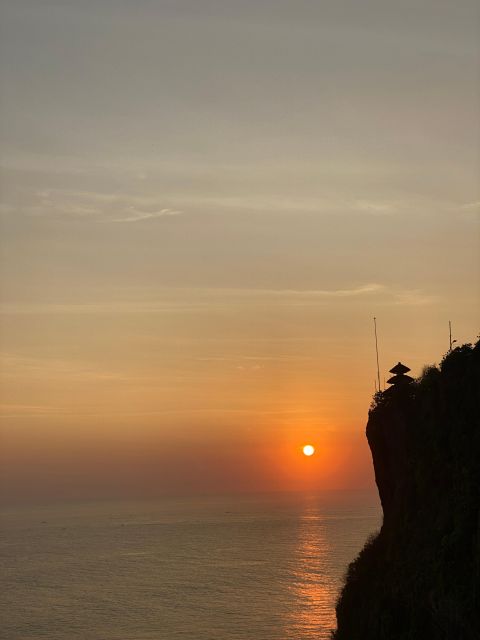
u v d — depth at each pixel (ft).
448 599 144.36
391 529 204.95
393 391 239.50
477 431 167.84
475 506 154.51
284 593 495.00
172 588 548.31
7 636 411.95
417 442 201.87
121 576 634.02
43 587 588.91
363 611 195.72
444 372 196.95
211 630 395.55
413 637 155.43
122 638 390.21
